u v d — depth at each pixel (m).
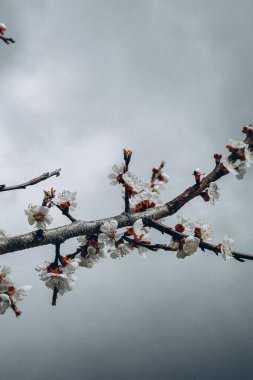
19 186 4.70
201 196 5.38
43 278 4.79
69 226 4.80
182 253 4.97
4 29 4.04
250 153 5.45
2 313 4.34
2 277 4.37
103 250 5.02
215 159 5.43
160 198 5.26
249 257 4.96
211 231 5.07
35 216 4.67
